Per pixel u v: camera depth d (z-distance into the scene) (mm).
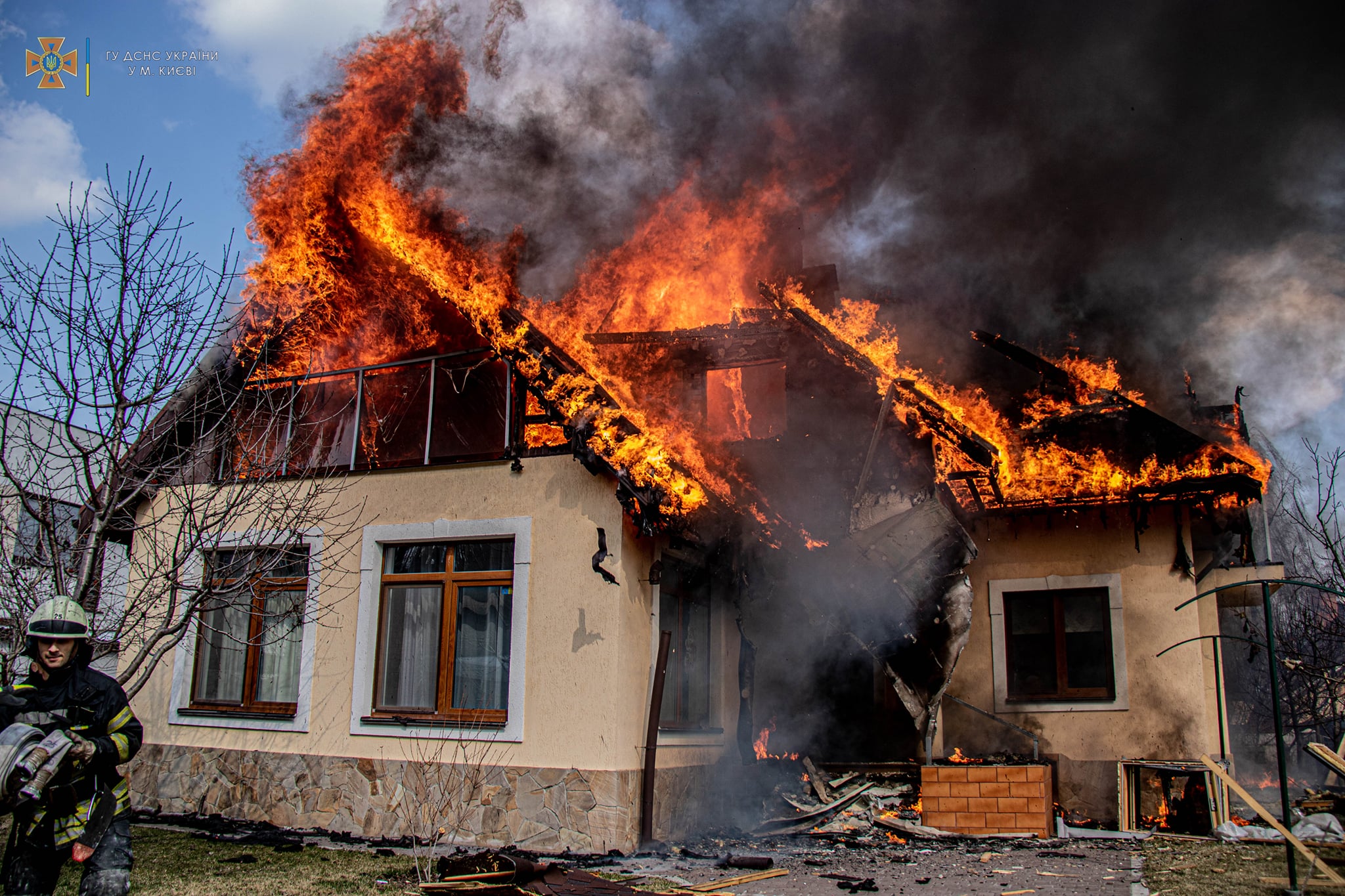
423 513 10062
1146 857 8578
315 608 10219
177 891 6250
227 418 9453
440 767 9156
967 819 10133
